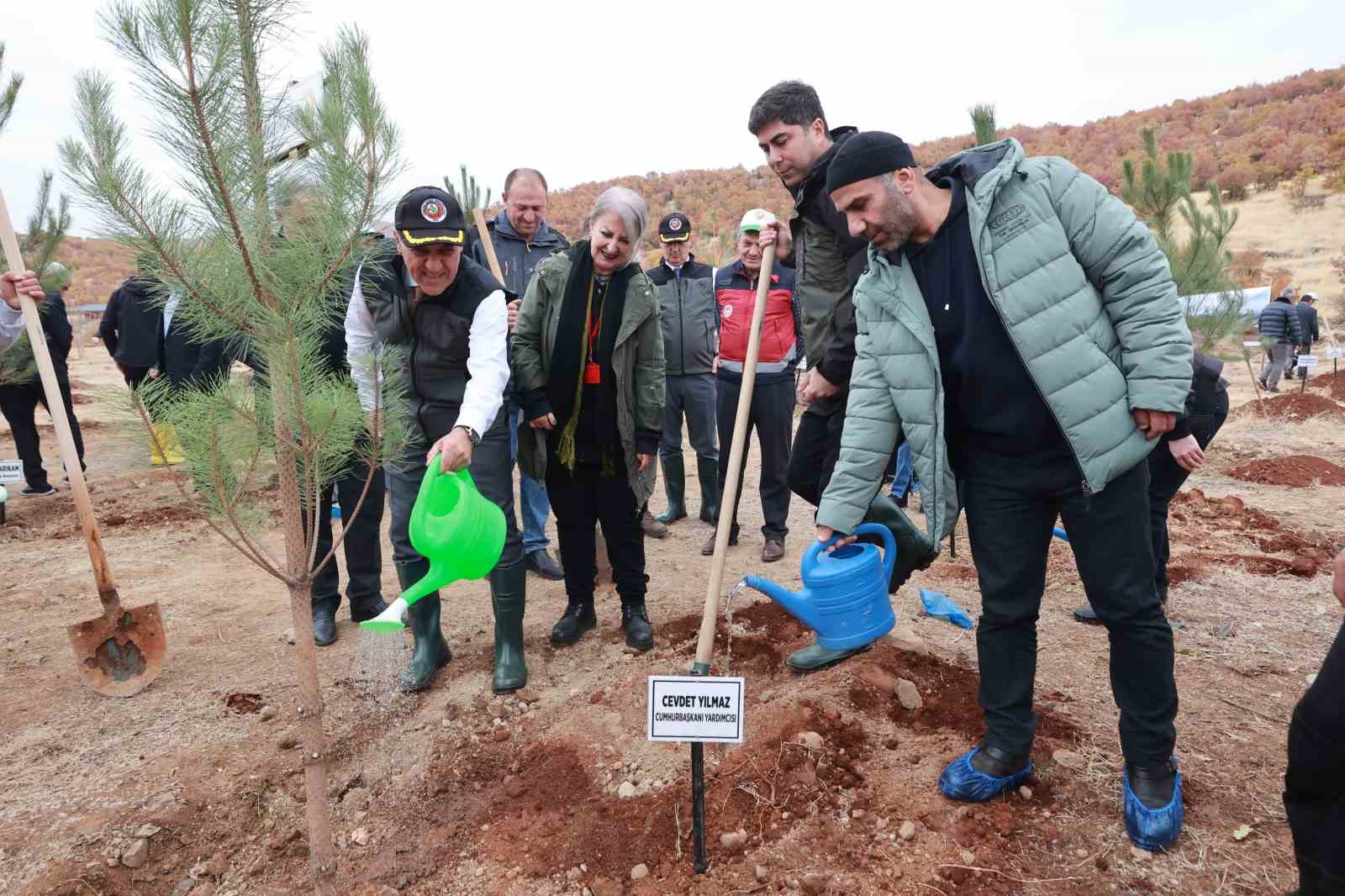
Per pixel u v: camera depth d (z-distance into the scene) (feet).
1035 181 6.37
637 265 10.16
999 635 7.09
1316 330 38.42
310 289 5.77
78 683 10.55
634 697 9.28
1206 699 8.93
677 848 6.86
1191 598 12.09
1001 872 6.38
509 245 14.42
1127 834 6.70
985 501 7.03
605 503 10.65
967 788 7.08
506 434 9.73
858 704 8.66
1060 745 7.97
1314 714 4.63
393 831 7.58
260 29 5.49
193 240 5.50
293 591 5.97
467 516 6.51
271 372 5.85
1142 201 23.99
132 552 16.21
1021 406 6.53
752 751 7.96
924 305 6.72
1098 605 6.66
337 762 8.67
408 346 9.18
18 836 7.39
